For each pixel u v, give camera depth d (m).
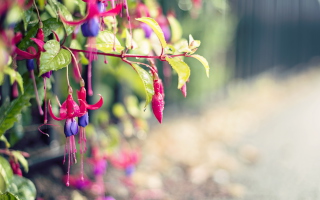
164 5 4.72
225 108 6.65
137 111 3.73
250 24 8.00
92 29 1.32
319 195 3.52
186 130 5.15
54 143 3.32
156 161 4.11
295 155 4.66
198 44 1.78
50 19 1.74
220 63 6.48
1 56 1.10
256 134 5.51
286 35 11.06
